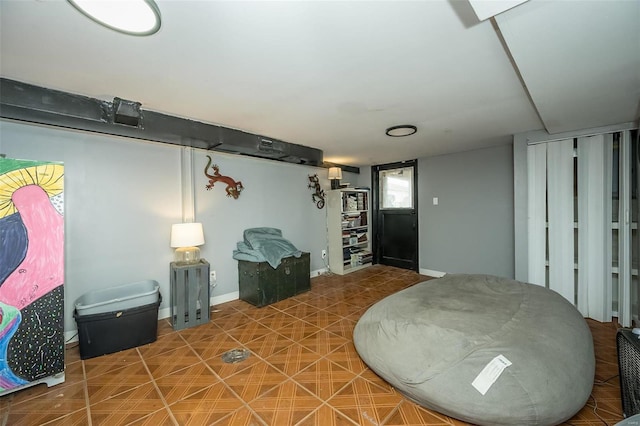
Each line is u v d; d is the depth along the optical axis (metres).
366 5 1.16
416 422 1.50
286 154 3.50
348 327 2.74
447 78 1.85
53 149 2.40
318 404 1.64
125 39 1.39
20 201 1.78
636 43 1.32
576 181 2.94
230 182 3.60
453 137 3.40
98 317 2.22
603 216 2.77
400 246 5.26
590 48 1.37
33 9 1.16
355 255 5.23
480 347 1.56
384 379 1.83
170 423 1.52
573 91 1.90
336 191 4.94
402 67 1.71
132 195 2.82
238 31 1.33
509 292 2.25
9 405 1.68
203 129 2.70
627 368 1.41
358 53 1.54
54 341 1.87
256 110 2.41
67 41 1.40
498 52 1.54
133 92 2.02
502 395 1.37
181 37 1.37
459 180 4.35
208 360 2.16
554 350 1.53
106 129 2.30
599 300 2.81
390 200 5.38
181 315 2.74
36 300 1.82
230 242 3.63
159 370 2.03
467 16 1.24
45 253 1.85
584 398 1.45
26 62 1.60
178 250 3.11
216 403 1.67
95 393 1.78
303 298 3.63
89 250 2.58
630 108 2.23
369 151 4.19
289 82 1.89
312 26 1.30
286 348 2.32
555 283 3.03
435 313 1.92
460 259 4.38
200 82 1.88
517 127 2.99
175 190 3.13
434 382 1.53
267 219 4.11
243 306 3.37
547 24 1.18
